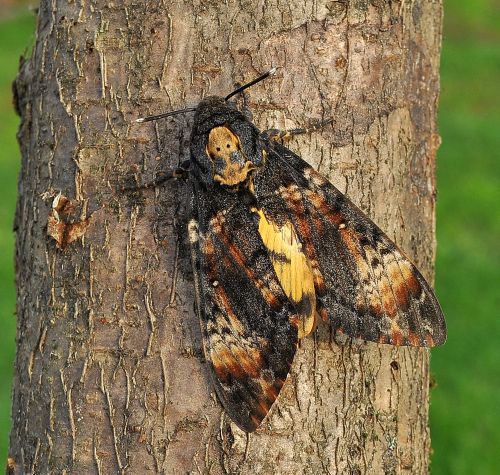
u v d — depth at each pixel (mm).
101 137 524
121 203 522
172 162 523
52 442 523
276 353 523
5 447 813
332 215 530
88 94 525
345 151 527
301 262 531
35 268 531
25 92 554
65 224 524
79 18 527
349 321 528
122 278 521
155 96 522
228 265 527
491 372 868
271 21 522
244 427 515
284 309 527
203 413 517
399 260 529
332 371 525
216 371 518
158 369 518
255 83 523
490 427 787
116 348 520
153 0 522
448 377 860
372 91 528
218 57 522
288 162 528
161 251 521
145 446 517
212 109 521
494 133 1542
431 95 548
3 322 1011
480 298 1003
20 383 535
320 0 524
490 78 1903
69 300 523
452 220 1224
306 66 524
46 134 531
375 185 530
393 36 530
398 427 534
